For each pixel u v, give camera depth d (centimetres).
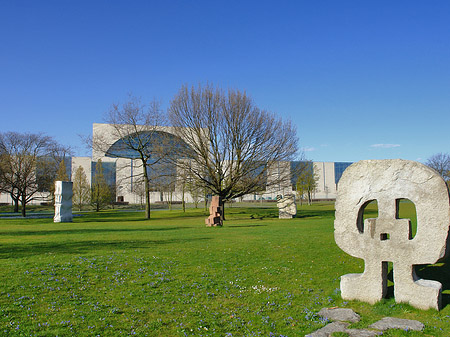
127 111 4350
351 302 867
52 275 1052
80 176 6556
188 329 731
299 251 1439
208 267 1204
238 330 730
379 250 848
